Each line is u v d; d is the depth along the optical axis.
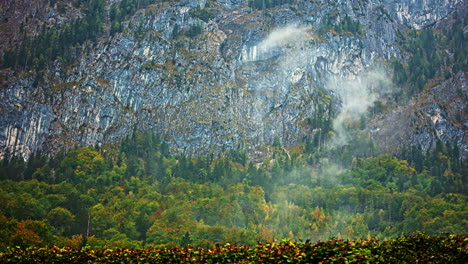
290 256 59.84
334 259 58.12
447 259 57.41
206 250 65.56
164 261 64.81
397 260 58.25
